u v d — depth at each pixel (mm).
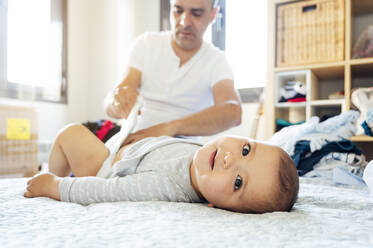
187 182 820
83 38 3080
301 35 2012
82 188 729
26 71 2484
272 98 2037
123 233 420
